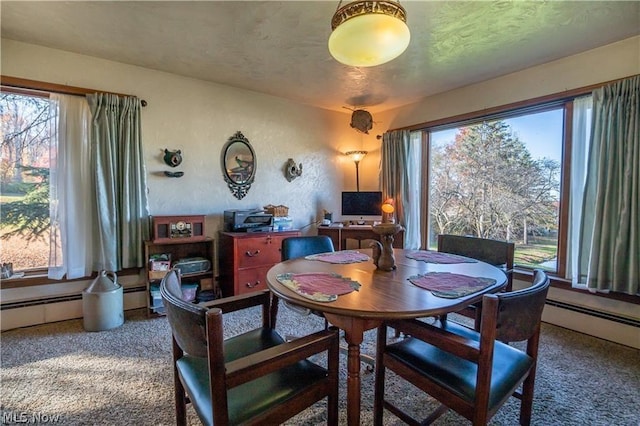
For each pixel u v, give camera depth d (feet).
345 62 5.31
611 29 6.89
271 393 3.39
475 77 9.73
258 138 11.71
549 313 8.57
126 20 6.68
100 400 5.24
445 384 3.67
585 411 5.06
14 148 8.00
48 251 8.43
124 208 8.77
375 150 13.92
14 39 7.57
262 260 10.22
